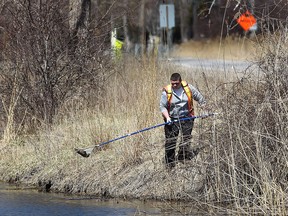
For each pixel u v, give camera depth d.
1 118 48.53
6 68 48.66
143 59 49.75
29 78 48.22
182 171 37.31
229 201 34.25
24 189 40.66
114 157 40.53
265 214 31.47
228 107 34.53
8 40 48.72
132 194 38.03
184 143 35.84
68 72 48.31
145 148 39.72
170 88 37.25
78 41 49.03
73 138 43.06
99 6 54.72
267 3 38.41
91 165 40.50
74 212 35.47
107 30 50.72
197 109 40.88
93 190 39.16
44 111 47.53
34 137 45.66
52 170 41.31
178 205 35.94
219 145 34.62
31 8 48.03
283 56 34.31
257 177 33.34
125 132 40.78
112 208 36.09
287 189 32.41
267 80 34.50
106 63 50.09
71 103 47.44
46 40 48.03
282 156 32.88
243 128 33.75
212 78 41.12
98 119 43.62
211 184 35.31
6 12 48.97
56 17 48.31
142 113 41.81
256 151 33.22
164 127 38.84
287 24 34.91
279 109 33.31
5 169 43.62
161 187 37.53
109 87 47.97
